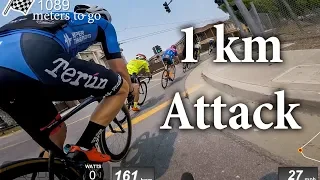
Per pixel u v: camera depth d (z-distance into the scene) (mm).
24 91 1296
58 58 1276
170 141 2912
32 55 1203
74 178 1578
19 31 1255
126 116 2746
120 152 2643
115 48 1840
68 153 1492
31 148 5141
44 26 1297
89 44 1667
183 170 2238
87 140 1566
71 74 1335
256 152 2260
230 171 2062
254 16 9383
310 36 6648
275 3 8797
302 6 7898
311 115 2688
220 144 2584
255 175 1930
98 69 1461
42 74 1241
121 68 1894
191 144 2721
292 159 2014
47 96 1413
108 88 1525
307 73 3654
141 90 5629
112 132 2527
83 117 6988
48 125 1598
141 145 2971
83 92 1449
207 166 2217
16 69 1189
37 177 1430
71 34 1430
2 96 1253
